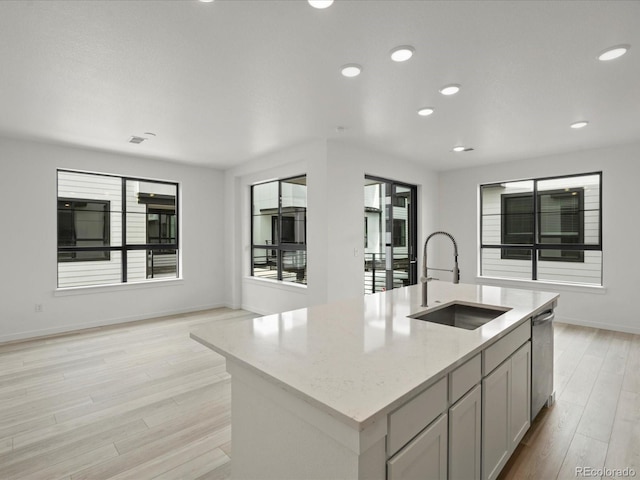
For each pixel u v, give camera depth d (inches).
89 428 91.1
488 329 69.6
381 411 39.1
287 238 209.0
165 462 77.9
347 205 177.3
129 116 135.4
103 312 192.9
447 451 53.6
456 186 236.5
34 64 94.6
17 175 166.7
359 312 85.1
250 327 71.6
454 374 54.8
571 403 103.6
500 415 70.1
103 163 191.3
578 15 74.4
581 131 154.5
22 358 141.6
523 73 101.0
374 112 132.1
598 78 103.7
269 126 148.6
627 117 137.3
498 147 182.2
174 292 219.3
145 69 98.0
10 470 75.2
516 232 217.9
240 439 58.5
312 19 76.0
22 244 168.2
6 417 96.5
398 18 75.8
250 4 71.0
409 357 54.6
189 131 154.9
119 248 203.6
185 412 99.1
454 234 237.3
